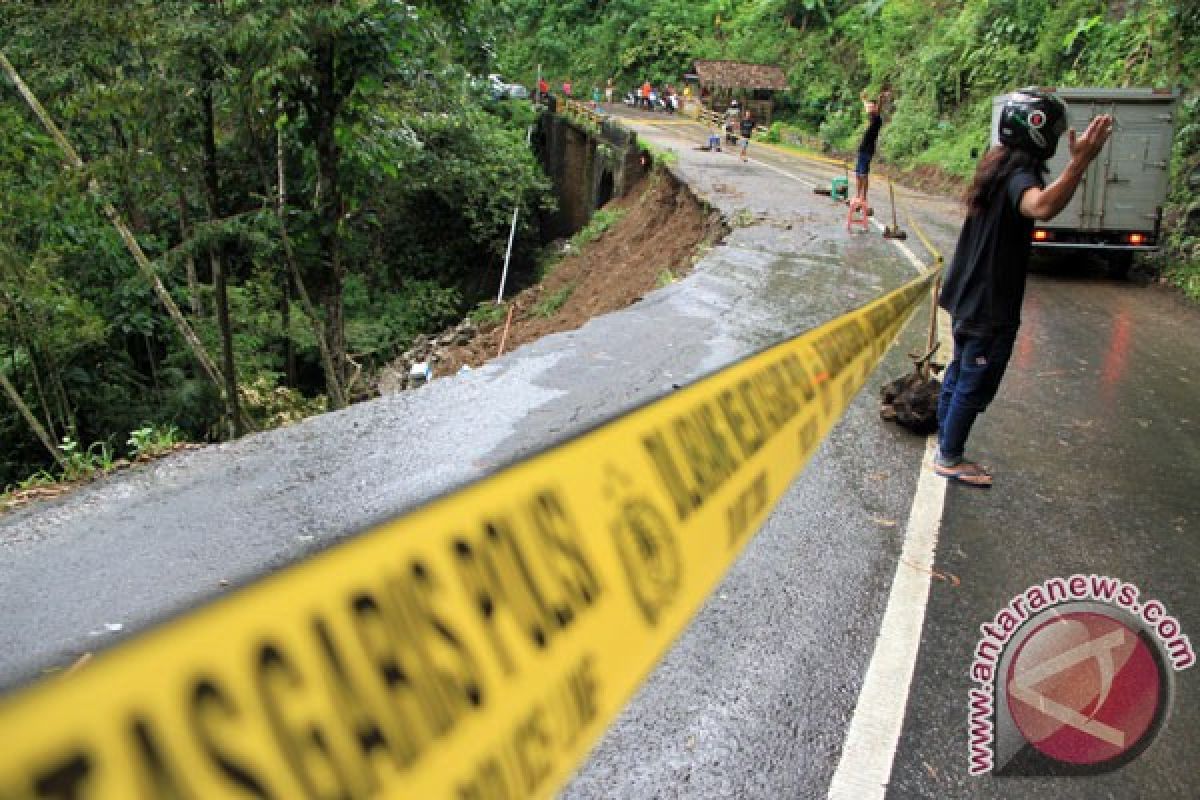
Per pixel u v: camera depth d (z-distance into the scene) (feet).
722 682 8.65
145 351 46.83
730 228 42.37
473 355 57.52
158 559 10.28
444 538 2.28
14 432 35.12
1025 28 77.87
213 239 27.48
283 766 1.59
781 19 147.95
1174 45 52.80
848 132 105.70
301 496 12.10
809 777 7.48
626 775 7.32
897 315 11.30
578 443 3.09
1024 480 14.30
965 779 7.59
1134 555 11.85
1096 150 10.92
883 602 10.35
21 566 10.03
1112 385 20.27
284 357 56.34
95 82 27.02
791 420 5.04
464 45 34.91
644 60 176.14
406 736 1.93
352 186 30.22
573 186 116.67
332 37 25.57
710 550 3.53
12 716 1.10
